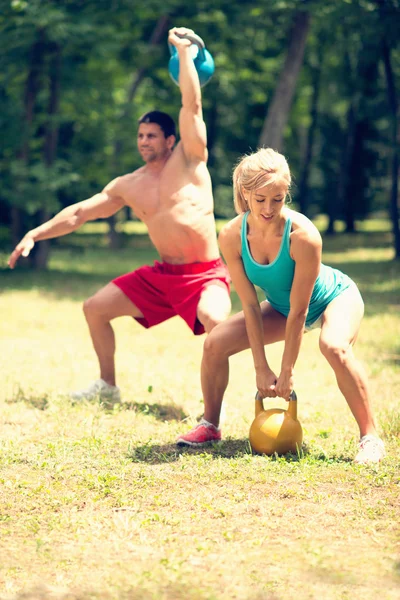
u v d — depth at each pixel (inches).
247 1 1102.4
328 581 179.3
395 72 1503.4
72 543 202.8
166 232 359.9
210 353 294.8
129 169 1422.2
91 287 916.6
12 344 536.4
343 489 243.1
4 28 958.4
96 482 249.4
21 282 946.7
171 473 260.5
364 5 1028.5
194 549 197.8
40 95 1135.6
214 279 359.6
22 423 337.4
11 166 967.6
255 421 285.0
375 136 1894.7
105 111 1167.6
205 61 370.9
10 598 171.9
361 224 2375.7
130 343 554.6
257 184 253.0
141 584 177.8
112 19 1043.9
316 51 1644.9
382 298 800.3
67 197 1206.3
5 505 230.1
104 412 355.3
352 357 275.7
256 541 200.5
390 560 190.2
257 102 1865.2
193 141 361.7
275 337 295.4
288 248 262.2
